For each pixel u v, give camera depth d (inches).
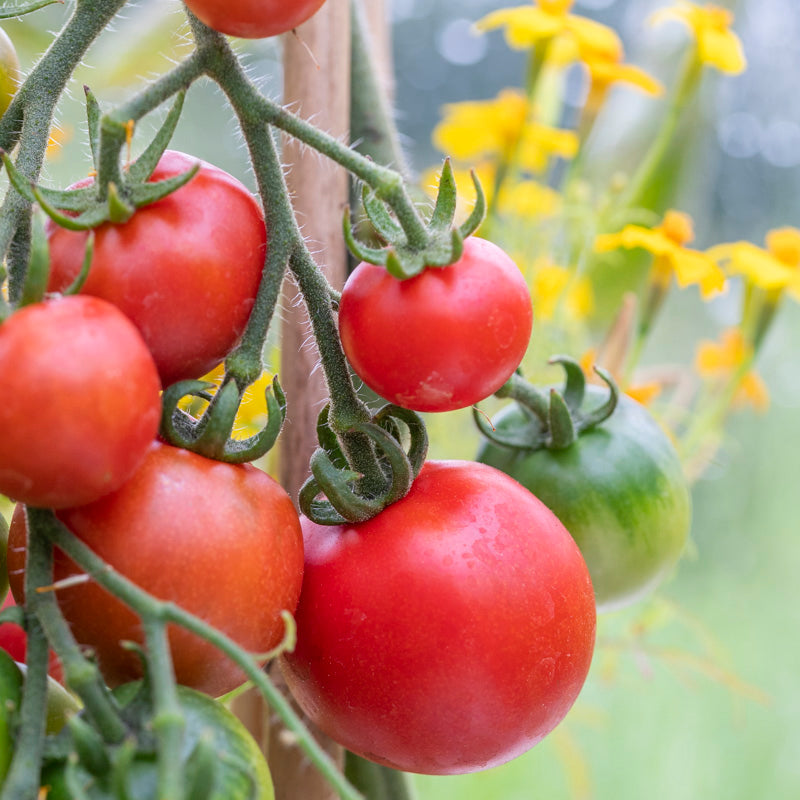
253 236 17.4
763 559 68.0
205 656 17.1
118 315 16.2
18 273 17.2
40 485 16.0
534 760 46.2
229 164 47.6
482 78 77.7
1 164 18.8
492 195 28.2
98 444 15.9
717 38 26.4
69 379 15.7
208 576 16.8
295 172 20.7
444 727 17.8
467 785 44.3
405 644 17.6
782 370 70.7
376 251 17.1
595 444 20.7
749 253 26.5
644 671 25.9
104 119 16.4
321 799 21.0
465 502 18.1
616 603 21.3
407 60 77.2
